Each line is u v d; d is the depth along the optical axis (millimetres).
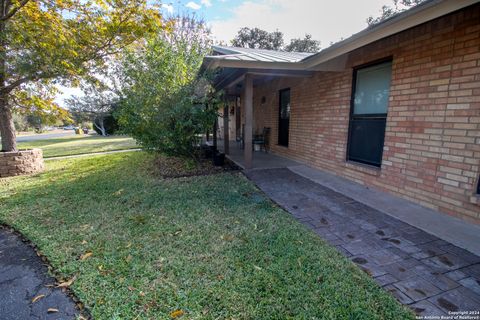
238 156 8734
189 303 1965
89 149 12242
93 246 2836
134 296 2049
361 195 4488
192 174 6215
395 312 1842
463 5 2496
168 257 2590
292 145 7844
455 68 3350
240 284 2164
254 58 5652
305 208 3916
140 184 5371
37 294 2150
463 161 3334
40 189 5168
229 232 3131
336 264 2424
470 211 3303
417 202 4008
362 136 5152
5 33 5227
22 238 3164
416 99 3910
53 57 5645
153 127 6117
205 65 5895
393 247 2750
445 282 2166
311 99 6695
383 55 4453
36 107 7090
